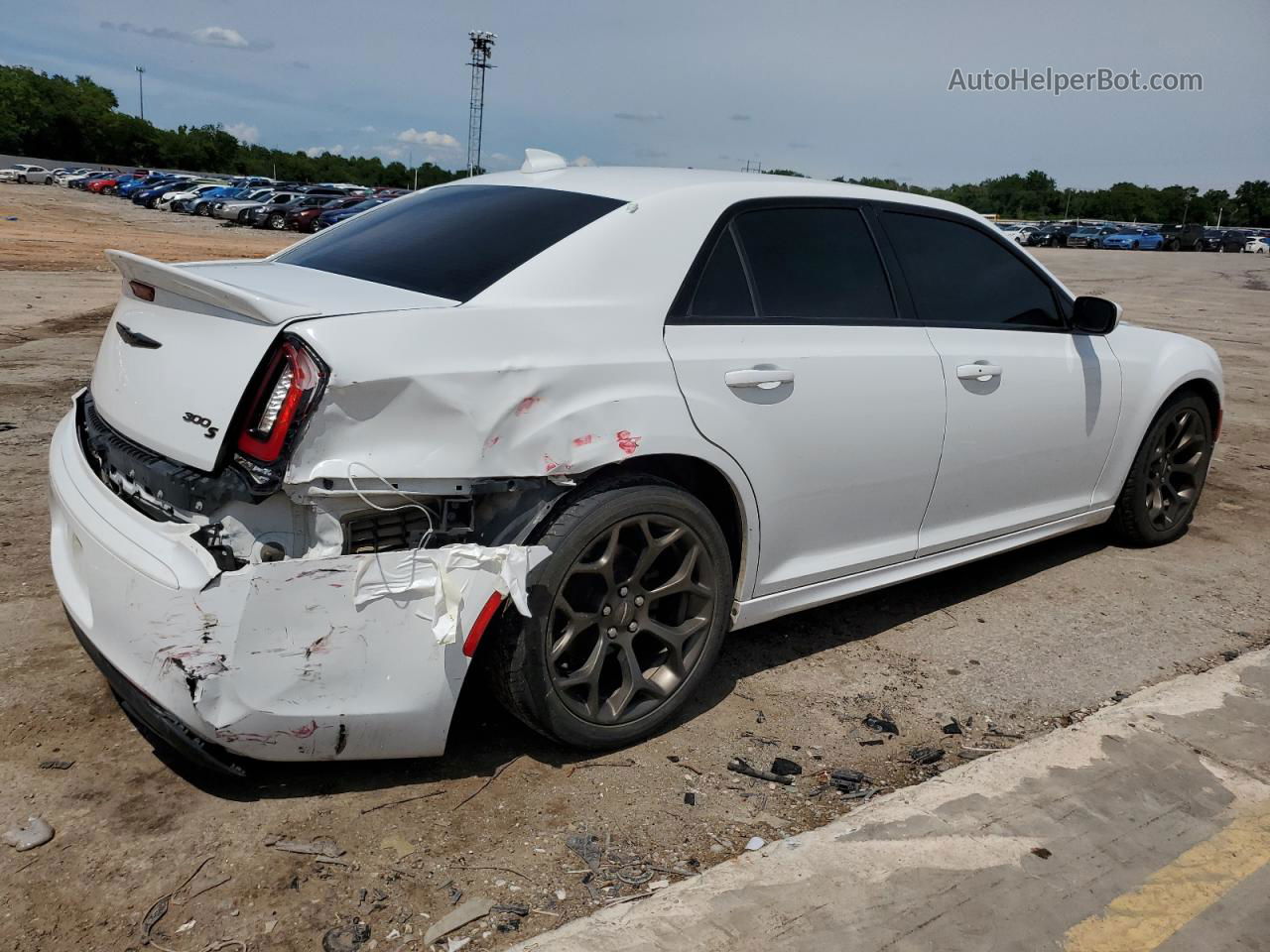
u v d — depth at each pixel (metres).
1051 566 4.76
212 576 2.27
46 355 8.88
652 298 2.91
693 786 2.82
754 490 3.10
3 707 2.99
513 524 2.64
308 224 37.72
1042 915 2.34
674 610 3.06
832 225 3.50
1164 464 4.96
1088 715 3.33
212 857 2.41
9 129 101.00
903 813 2.67
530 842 2.53
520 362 2.57
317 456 2.32
